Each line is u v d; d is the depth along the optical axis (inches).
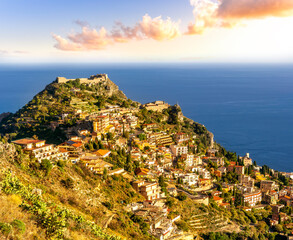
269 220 7155.5
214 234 5506.9
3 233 2073.1
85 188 4800.7
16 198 2844.5
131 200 5319.9
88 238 2910.9
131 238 4023.1
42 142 5364.2
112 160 6747.1
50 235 2439.7
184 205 6097.4
